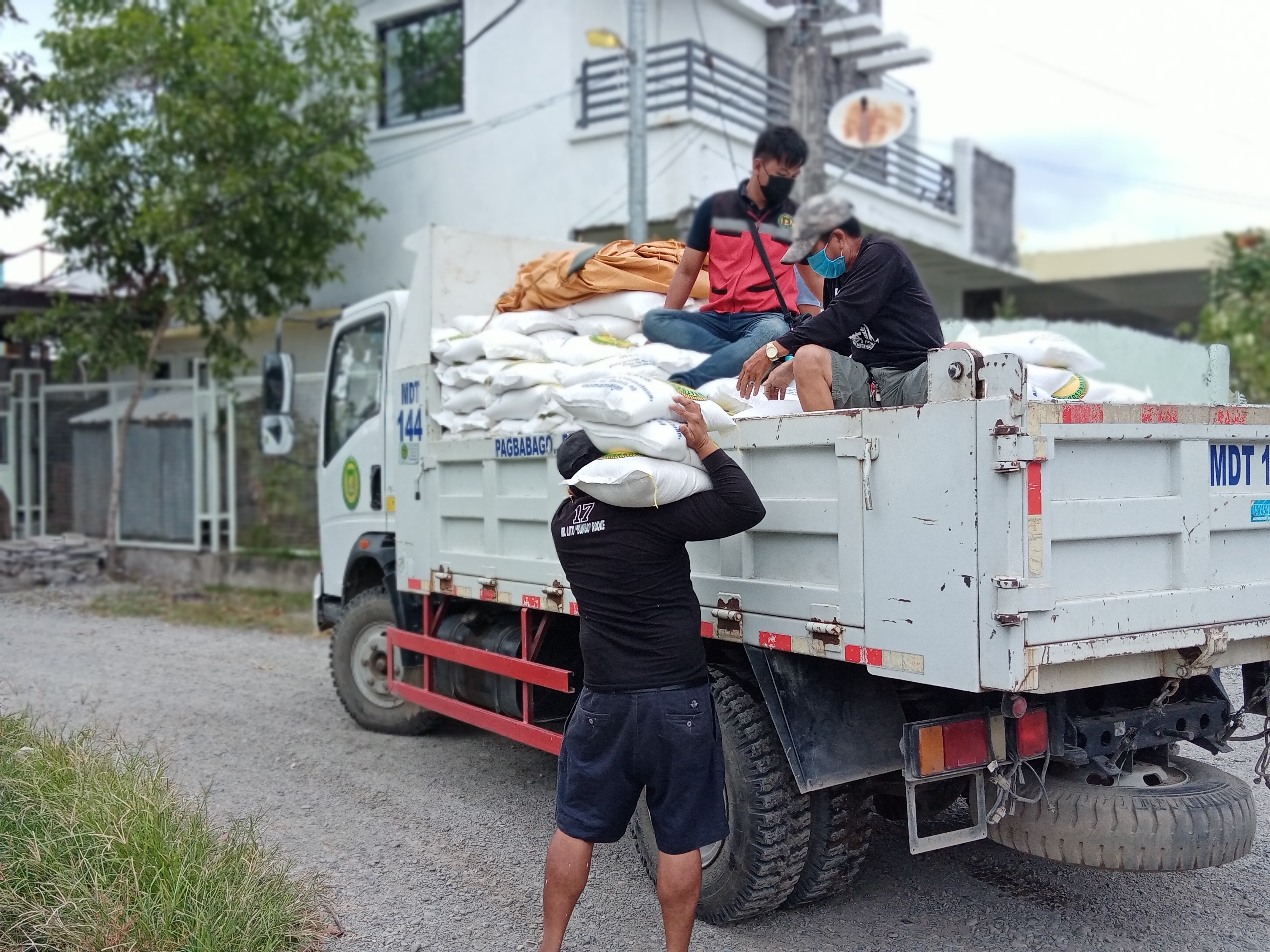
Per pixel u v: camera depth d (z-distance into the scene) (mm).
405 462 6043
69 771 4602
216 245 11977
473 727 6941
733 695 4023
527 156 12758
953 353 3244
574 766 3576
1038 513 3117
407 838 5035
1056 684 3252
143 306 13164
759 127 12508
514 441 4961
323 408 7156
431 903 4328
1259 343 13078
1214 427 3627
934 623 3270
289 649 9547
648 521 3514
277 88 12117
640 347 5043
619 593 3516
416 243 6133
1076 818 3584
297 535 12594
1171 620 3469
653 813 3545
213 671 8602
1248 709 4145
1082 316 20328
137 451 13844
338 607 7172
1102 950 3957
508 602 5094
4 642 9664
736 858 3971
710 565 4141
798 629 3717
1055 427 3148
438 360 5773
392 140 13938
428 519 5805
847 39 14055
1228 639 3607
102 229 12680
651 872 4363
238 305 12789
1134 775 3758
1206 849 3537
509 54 12852
